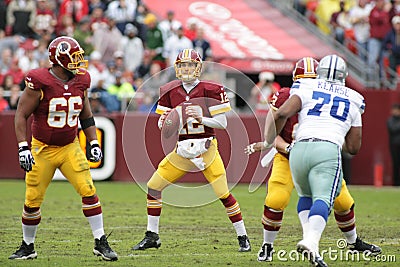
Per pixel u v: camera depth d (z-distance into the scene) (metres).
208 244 28.09
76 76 23.73
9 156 53.22
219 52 68.88
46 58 59.81
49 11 64.69
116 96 53.75
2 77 58.47
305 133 22.14
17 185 49.62
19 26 64.12
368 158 57.22
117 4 64.25
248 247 26.58
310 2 76.19
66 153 23.83
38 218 24.33
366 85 62.59
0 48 61.22
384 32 63.47
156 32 61.94
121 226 32.53
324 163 21.66
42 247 26.86
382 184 56.53
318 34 72.56
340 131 22.17
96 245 24.14
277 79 68.38
